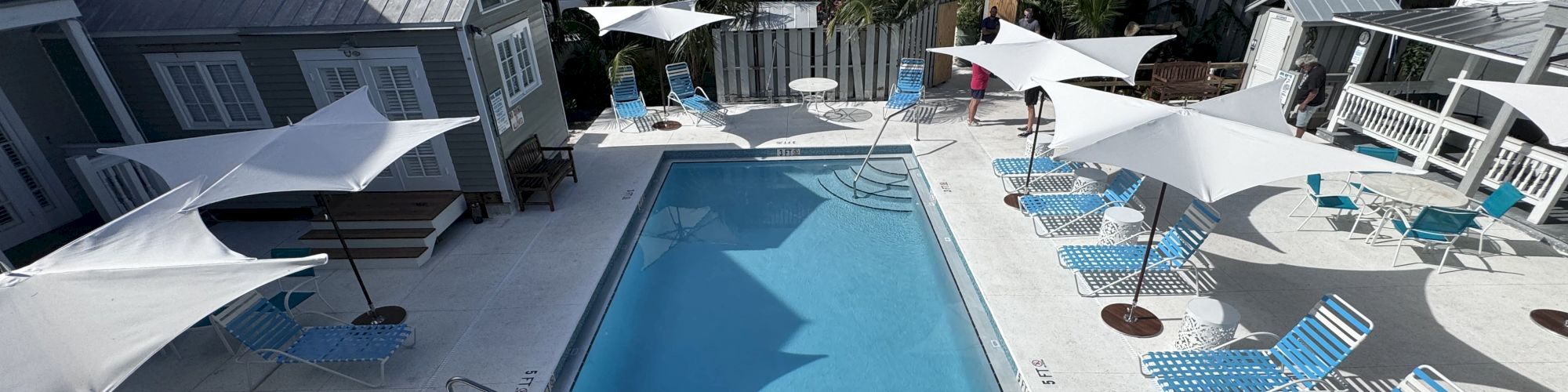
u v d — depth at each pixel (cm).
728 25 1350
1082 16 1468
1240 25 1523
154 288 349
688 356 647
